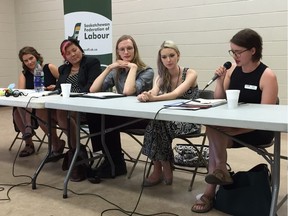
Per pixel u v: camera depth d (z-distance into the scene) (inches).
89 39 195.0
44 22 245.1
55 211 84.4
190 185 97.3
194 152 117.0
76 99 94.0
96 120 107.5
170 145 97.9
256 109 70.9
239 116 62.4
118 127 99.4
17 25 261.1
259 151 70.3
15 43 265.1
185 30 186.5
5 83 263.3
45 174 111.7
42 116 117.8
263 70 81.2
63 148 125.2
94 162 120.3
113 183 103.3
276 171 65.7
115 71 114.2
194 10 182.1
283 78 163.0
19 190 98.1
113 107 76.9
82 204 88.3
